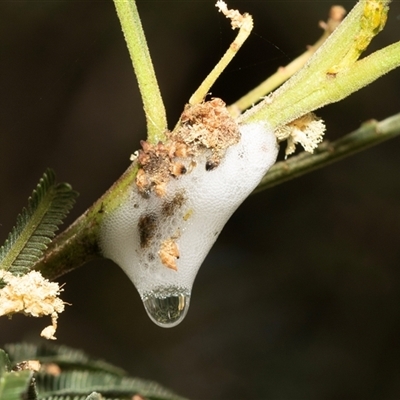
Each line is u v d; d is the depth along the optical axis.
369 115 0.28
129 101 0.28
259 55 0.27
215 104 0.15
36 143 0.28
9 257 0.14
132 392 0.15
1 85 0.26
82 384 0.15
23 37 0.26
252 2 0.26
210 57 0.27
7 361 0.13
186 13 0.26
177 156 0.15
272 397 0.29
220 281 0.31
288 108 0.15
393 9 0.25
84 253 0.15
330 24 0.16
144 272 0.15
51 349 0.16
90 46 0.26
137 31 0.14
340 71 0.14
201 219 0.15
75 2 0.26
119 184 0.15
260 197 0.31
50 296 0.14
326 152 0.16
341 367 0.29
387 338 0.29
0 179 0.28
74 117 0.28
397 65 0.14
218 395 0.29
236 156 0.15
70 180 0.29
